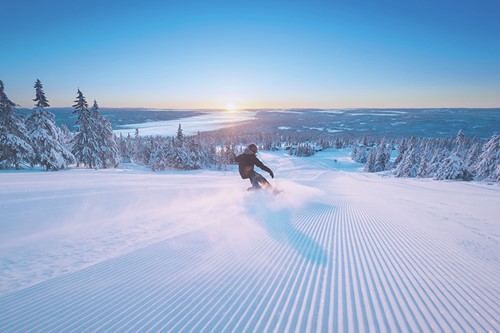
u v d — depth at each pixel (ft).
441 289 7.84
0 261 9.82
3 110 88.58
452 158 101.45
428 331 5.59
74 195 24.95
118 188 31.78
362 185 79.10
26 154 92.07
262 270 9.00
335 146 551.18
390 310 6.53
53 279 8.16
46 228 14.62
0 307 6.42
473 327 5.78
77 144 119.03
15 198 21.89
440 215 24.12
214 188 34.47
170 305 6.62
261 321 5.96
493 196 48.21
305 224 16.72
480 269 9.78
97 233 14.05
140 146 234.58
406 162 146.00
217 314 6.24
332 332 5.51
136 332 5.49
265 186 28.25
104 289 7.48
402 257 11.00
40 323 5.76
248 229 14.65
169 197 26.68
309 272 8.96
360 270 9.30
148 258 10.00
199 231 14.05
